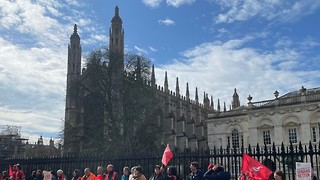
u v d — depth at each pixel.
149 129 60.59
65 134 58.00
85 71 61.91
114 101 60.22
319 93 51.59
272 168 15.37
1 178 27.12
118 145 52.00
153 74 71.50
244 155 13.05
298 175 11.74
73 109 70.31
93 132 57.66
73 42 87.56
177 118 93.25
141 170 13.82
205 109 108.56
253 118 56.94
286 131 53.66
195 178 13.12
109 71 60.91
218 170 12.48
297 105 52.59
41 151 87.50
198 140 101.19
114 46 75.69
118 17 79.44
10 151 85.38
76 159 23.11
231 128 61.75
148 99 61.19
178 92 95.62
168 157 15.46
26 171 26.86
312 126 51.31
